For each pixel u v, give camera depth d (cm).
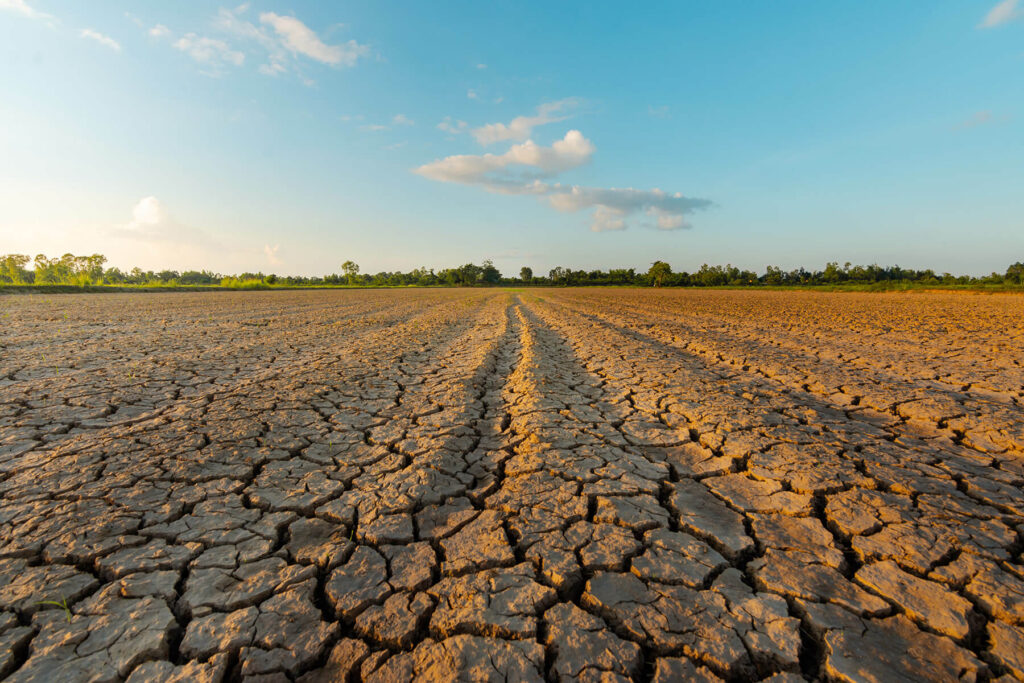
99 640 176
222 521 257
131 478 302
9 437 379
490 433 416
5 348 802
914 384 585
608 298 3350
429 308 2106
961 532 243
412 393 539
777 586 206
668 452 363
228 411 453
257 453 351
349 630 188
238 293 3756
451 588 207
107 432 390
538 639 180
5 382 557
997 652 171
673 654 173
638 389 557
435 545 241
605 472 320
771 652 171
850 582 208
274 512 270
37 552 227
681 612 192
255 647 174
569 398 516
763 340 1032
